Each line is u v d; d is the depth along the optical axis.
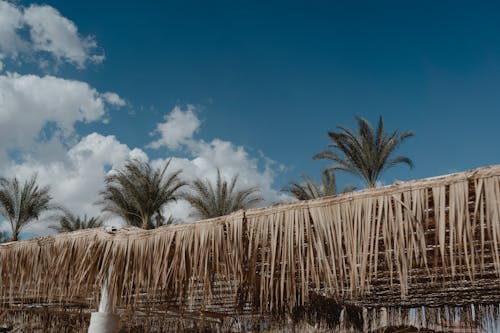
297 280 3.91
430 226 2.76
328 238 2.57
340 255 2.52
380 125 15.45
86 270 3.56
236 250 2.86
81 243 3.73
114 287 3.46
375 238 2.61
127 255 3.41
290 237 2.71
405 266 2.30
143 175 18.25
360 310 7.26
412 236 2.31
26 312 8.32
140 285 3.48
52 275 3.89
